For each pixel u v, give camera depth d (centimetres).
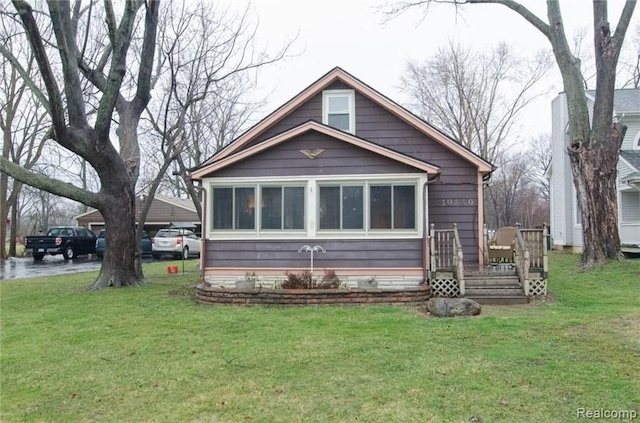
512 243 1213
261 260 1061
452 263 1080
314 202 1054
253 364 549
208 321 788
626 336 629
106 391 471
